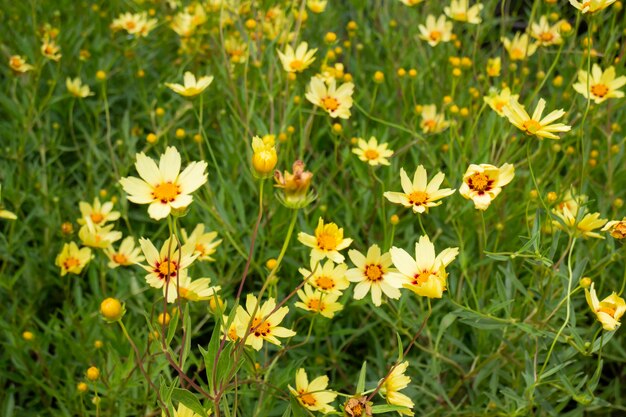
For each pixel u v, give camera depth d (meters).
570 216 0.79
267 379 0.77
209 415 0.68
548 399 0.84
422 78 1.16
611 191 0.98
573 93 1.05
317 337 0.85
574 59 1.15
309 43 1.29
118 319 0.66
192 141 1.10
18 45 1.15
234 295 0.95
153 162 0.66
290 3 1.12
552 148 0.96
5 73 1.14
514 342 0.82
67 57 1.20
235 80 1.08
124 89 1.21
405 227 0.97
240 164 1.02
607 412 0.89
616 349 0.90
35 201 0.99
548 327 0.81
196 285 0.72
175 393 0.64
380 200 0.98
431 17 1.13
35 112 1.04
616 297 0.69
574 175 0.96
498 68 1.07
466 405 0.85
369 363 0.92
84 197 1.03
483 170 0.69
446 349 0.90
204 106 1.11
